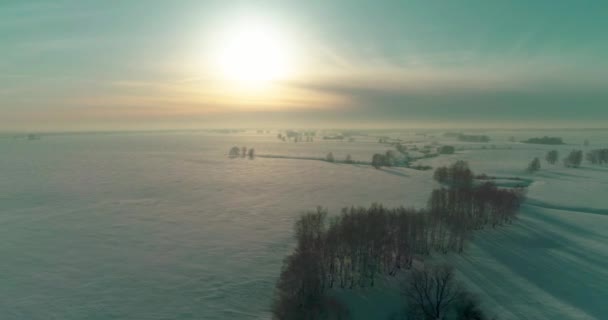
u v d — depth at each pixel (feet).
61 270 246.06
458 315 171.32
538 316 176.55
